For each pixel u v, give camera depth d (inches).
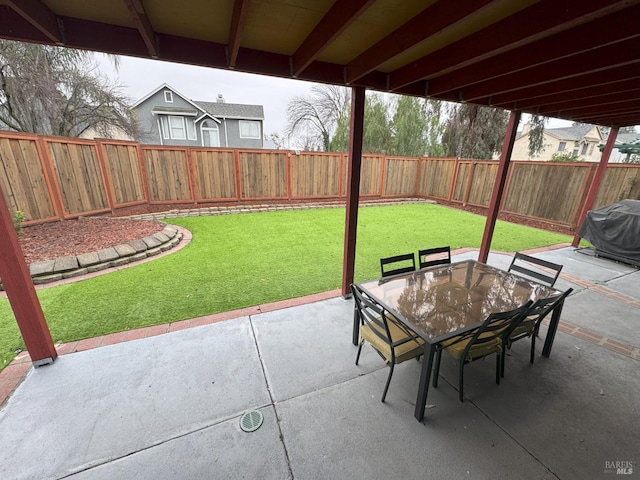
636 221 188.5
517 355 103.3
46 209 206.4
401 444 69.2
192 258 184.4
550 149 912.9
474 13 55.0
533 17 63.4
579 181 275.9
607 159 211.6
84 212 233.6
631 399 84.4
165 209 301.0
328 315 123.4
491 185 356.5
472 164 375.6
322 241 224.5
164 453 65.9
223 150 319.3
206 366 92.5
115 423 72.7
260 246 209.9
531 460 66.1
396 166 429.7
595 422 76.5
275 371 91.5
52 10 70.1
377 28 77.4
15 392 80.8
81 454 65.3
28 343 86.9
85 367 90.5
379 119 573.0
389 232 260.1
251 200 349.1
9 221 78.5
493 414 78.2
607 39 67.5
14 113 328.5
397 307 84.6
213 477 61.3
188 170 309.3
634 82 104.0
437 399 83.0
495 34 72.1
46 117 354.9
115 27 78.9
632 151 301.7
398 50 77.5
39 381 84.8
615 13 65.4
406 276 107.1
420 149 577.6
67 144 218.1
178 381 86.2
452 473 62.9
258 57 95.3
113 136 480.7
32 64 312.0
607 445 70.2
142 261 177.9
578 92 122.0
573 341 111.7
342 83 109.9
